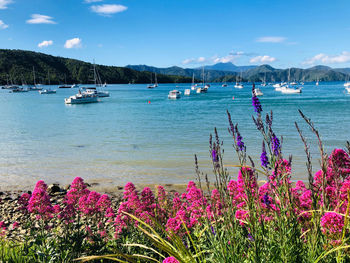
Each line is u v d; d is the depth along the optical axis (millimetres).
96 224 6035
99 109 70500
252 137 27016
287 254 2744
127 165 18297
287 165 3414
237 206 4070
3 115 56562
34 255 4539
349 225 2682
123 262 2979
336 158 3531
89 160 19781
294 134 28141
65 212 5273
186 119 45812
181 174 16125
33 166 18328
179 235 4367
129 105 82562
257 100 2908
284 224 2902
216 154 2977
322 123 37125
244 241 3119
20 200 5637
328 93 138875
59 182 15289
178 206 5988
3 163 19094
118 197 12672
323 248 2781
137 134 31375
